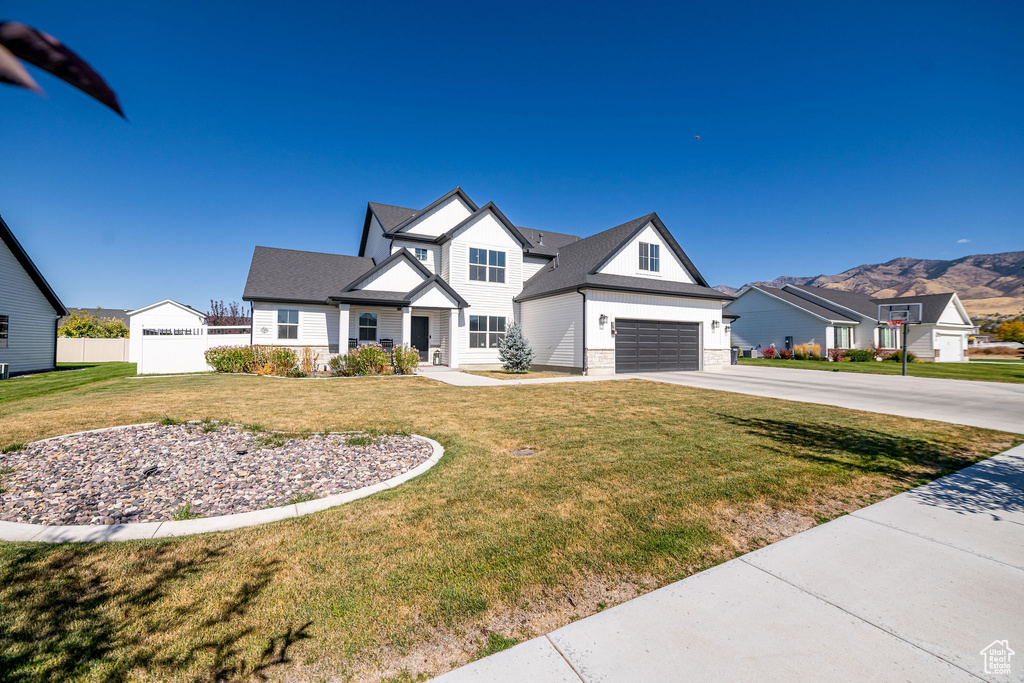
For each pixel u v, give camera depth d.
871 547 4.02
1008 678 2.62
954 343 34.94
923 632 3.00
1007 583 3.52
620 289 17.72
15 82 0.49
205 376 16.05
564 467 5.96
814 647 2.86
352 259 22.47
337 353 19.17
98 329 35.00
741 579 3.54
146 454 6.20
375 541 4.00
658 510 4.69
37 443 6.55
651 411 9.73
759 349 35.31
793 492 5.20
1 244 17.27
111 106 0.60
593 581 3.49
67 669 2.62
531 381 14.85
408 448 6.75
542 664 2.71
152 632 2.90
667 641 2.89
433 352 20.62
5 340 17.48
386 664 2.69
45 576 3.44
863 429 8.29
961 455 6.70
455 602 3.22
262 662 2.69
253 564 3.63
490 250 21.03
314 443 6.91
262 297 17.70
